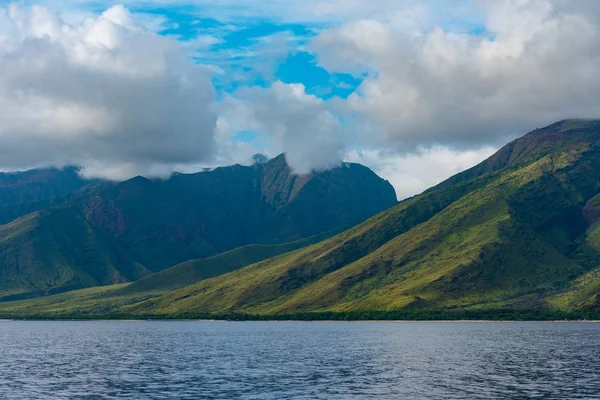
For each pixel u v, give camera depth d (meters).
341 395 129.50
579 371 164.00
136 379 156.75
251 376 161.25
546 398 123.81
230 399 126.50
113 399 127.44
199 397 129.25
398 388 137.38
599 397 124.69
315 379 153.62
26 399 127.69
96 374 167.38
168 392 135.75
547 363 182.62
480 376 155.50
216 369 177.75
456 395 127.81
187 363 194.88
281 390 136.88
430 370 168.50
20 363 196.88
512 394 128.38
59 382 151.75
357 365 184.00
